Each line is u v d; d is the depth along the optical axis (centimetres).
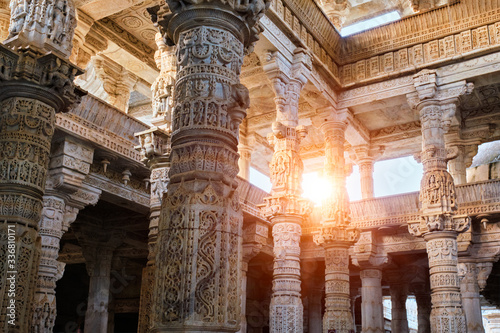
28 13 660
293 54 1306
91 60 1559
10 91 596
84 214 1343
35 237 579
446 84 1398
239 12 525
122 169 1127
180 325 415
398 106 1675
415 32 1466
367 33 1515
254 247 1461
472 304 1432
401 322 1744
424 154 1348
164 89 864
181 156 478
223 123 485
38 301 889
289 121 1245
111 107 1027
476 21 1380
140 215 1348
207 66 499
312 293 1872
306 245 1694
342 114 1535
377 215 1558
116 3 1234
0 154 580
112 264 1524
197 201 449
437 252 1234
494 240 1441
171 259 440
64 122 936
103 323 1314
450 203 1256
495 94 1636
